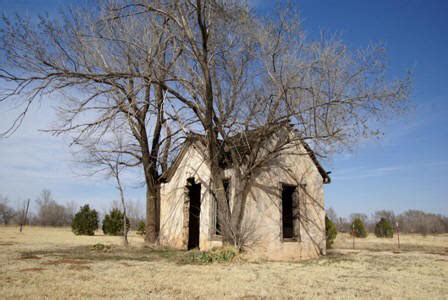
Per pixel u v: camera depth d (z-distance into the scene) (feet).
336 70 37.96
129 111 47.73
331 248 70.49
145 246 55.21
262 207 46.14
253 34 43.01
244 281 27.14
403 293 24.32
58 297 19.94
